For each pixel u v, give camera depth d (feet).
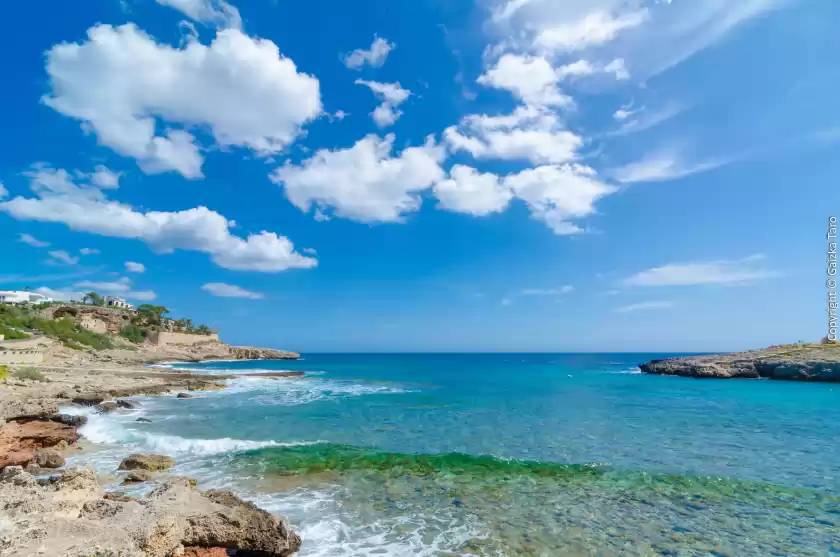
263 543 28.04
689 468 49.42
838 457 54.44
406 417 86.07
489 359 564.71
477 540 31.30
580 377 213.46
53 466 45.78
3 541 21.67
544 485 43.42
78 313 372.79
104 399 99.14
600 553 29.63
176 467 48.24
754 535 32.71
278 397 121.19
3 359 142.41
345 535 31.91
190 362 362.94
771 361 191.52
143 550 23.80
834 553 30.14
